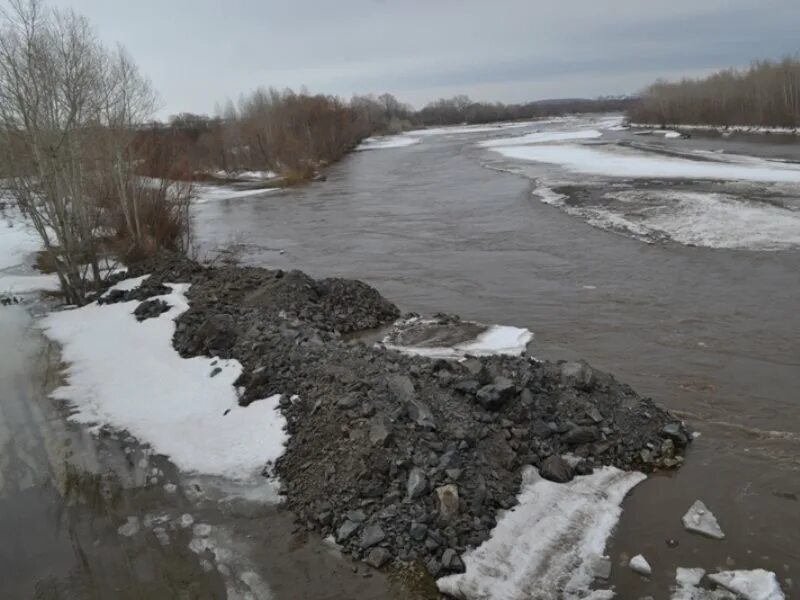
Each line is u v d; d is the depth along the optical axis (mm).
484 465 8562
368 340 15047
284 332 13180
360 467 8430
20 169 17938
